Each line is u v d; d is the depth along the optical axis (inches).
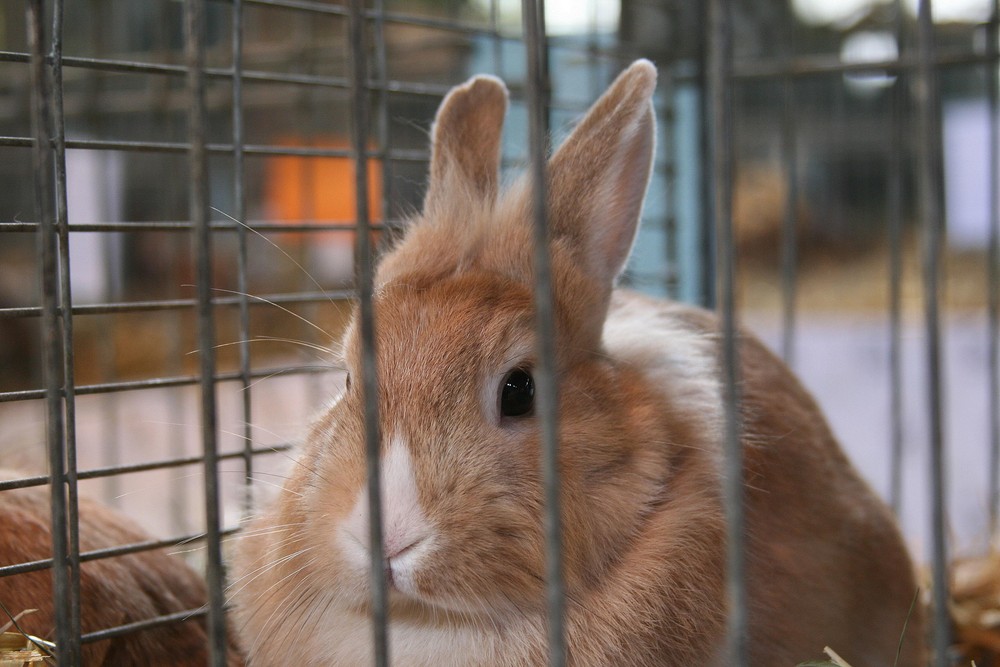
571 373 20.3
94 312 20.6
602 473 20.0
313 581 19.9
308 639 20.7
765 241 89.9
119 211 43.8
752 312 77.0
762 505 21.2
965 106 85.2
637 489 20.1
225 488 30.6
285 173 52.7
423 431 19.0
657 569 19.8
